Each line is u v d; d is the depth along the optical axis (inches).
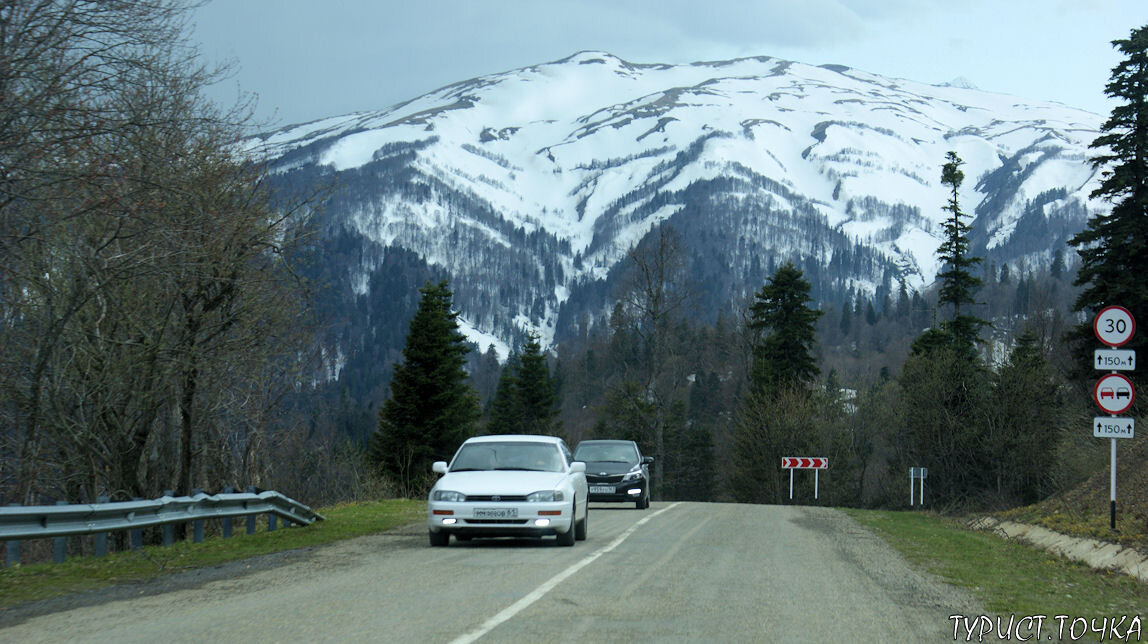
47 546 1222.9
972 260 3132.4
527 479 912.9
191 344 1113.4
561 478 929.5
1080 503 1227.2
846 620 537.3
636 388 3390.7
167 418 1288.1
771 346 3590.1
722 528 1170.6
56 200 888.3
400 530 1114.7
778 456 3331.7
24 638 475.5
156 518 862.5
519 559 802.8
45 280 1017.5
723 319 4643.2
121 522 814.5
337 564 769.6
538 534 896.3
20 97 818.8
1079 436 1824.6
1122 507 1085.1
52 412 1079.0
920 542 1071.6
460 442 3127.5
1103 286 2080.5
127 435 1098.7
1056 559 962.7
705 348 4621.1
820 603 593.9
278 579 682.2
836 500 3457.2
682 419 4557.1
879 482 3644.2
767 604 584.7
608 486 1574.8
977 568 826.8
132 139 902.4
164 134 992.2
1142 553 858.1
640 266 3262.8
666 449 4515.3
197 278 1044.5
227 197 1102.4
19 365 1085.8
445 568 739.4
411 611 542.6
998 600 633.6
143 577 705.0
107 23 882.8
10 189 826.8
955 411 2279.8
